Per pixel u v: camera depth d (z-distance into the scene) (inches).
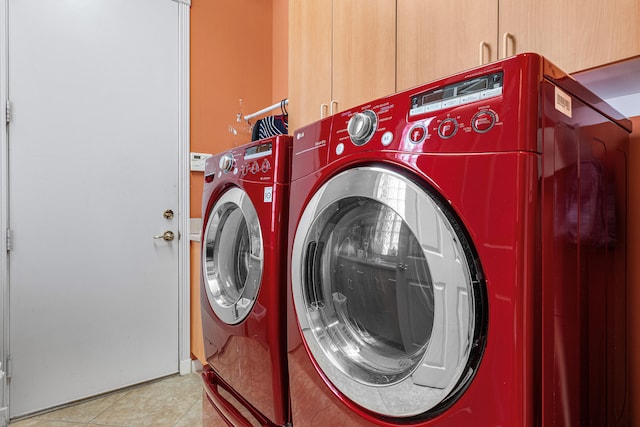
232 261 56.5
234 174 49.1
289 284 37.4
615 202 35.1
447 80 24.3
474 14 39.3
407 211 25.2
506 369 20.4
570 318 25.2
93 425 69.6
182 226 92.3
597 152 30.5
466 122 22.7
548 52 33.6
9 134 70.4
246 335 44.4
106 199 81.5
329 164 33.0
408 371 27.2
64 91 76.3
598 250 30.8
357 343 33.8
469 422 22.0
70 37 76.9
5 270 70.1
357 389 29.4
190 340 93.6
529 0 34.9
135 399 79.5
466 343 21.9
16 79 71.0
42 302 74.1
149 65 87.1
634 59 29.4
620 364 36.7
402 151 26.4
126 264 84.2
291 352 36.9
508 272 20.4
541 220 21.2
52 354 75.1
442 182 23.6
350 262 35.1
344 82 55.7
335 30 57.7
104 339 81.3
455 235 22.7
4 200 69.9
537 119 20.9
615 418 35.0
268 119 76.5
